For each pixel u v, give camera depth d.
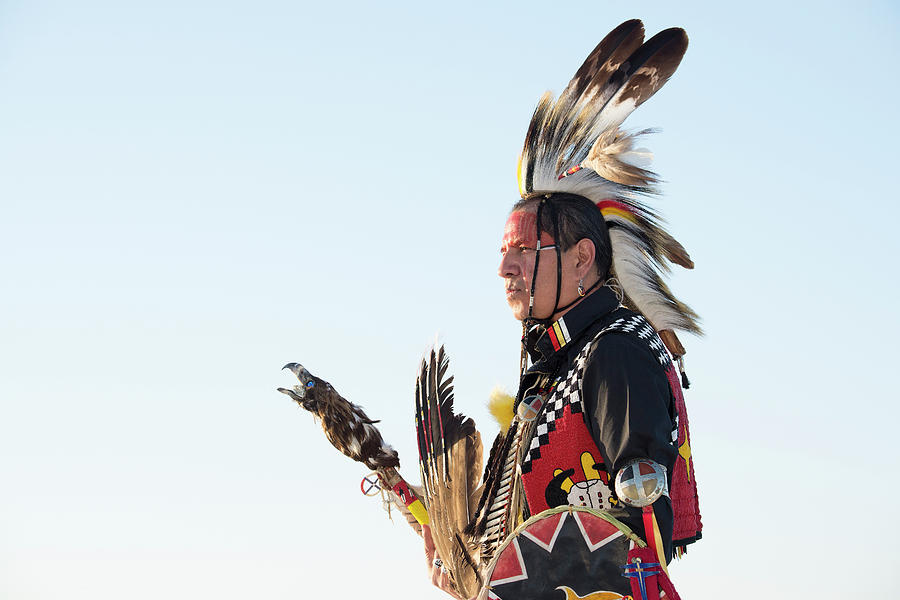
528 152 2.48
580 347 2.23
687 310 2.44
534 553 1.98
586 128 2.47
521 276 2.36
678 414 2.21
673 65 2.49
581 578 1.93
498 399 2.57
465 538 2.61
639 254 2.40
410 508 2.85
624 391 1.98
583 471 2.11
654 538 1.88
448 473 2.72
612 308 2.30
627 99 2.49
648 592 1.86
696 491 2.32
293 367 2.85
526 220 2.38
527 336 2.41
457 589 2.61
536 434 2.19
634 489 1.87
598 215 2.38
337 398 2.84
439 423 2.82
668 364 2.18
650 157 2.36
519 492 2.30
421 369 2.91
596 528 1.95
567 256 2.33
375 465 2.83
